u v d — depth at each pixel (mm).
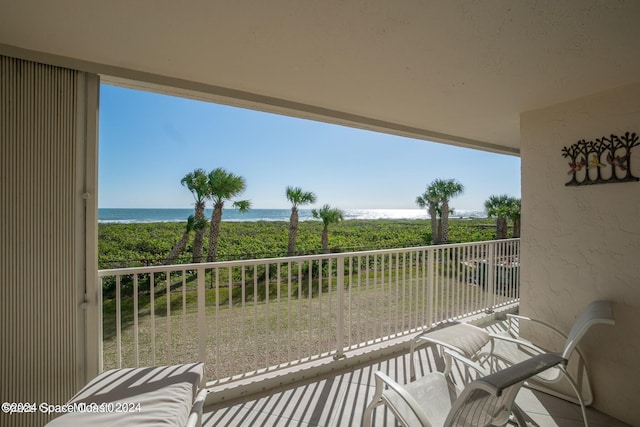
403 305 3236
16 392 1705
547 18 1424
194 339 4066
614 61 1833
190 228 13172
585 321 1969
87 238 1891
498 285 4301
